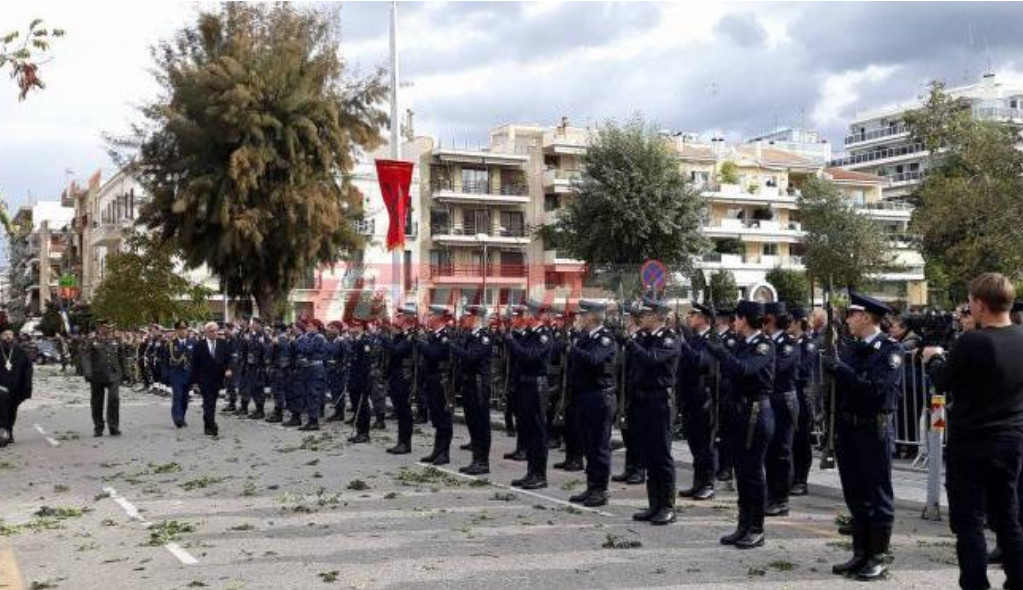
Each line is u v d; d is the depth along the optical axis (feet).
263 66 104.94
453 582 23.35
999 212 88.02
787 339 31.14
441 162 192.65
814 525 30.55
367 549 26.96
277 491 36.94
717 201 215.10
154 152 109.81
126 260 132.87
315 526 30.22
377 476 40.63
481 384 41.45
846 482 24.17
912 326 41.88
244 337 71.87
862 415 23.81
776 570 24.58
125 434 59.21
